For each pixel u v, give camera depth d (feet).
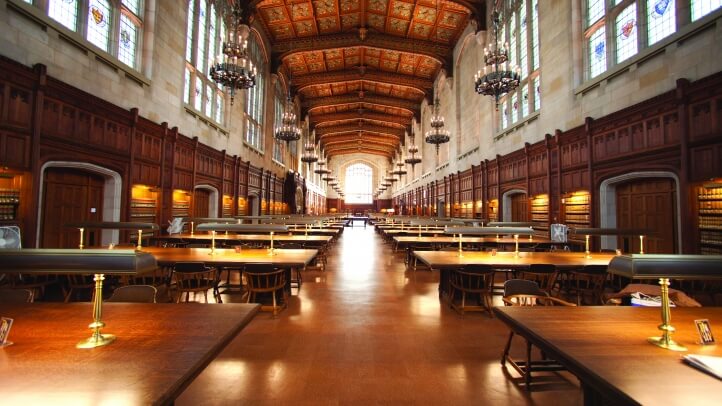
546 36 40.06
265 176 74.33
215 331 7.87
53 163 23.24
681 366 6.18
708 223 21.35
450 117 78.43
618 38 30.19
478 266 18.58
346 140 161.68
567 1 35.83
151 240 32.73
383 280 28.94
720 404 4.95
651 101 25.13
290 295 23.59
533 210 42.50
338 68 90.58
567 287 20.74
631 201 29.12
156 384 5.51
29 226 21.17
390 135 150.10
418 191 116.37
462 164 70.69
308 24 69.62
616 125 28.81
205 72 46.78
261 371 12.45
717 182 20.65
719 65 20.88
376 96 110.01
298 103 106.63
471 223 41.73
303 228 46.75
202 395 10.84
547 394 11.12
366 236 78.23
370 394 11.01
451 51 77.10
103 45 28.76
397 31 72.38
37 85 21.62
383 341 15.39
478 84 36.09
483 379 12.04
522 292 13.73
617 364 6.26
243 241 31.35
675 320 8.75
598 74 32.27
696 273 6.43
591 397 7.56
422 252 23.82
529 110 44.91
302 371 12.48
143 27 33.55
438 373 12.44
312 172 146.41
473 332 16.57
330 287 26.25
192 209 41.68
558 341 7.37
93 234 28.50
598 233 20.04
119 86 29.53
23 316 8.91
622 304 14.56
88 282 18.66
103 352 6.70
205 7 47.09
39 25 22.24
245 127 62.59
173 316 8.91
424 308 20.56
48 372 5.87
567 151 35.58
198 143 43.27
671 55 24.04
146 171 33.06
